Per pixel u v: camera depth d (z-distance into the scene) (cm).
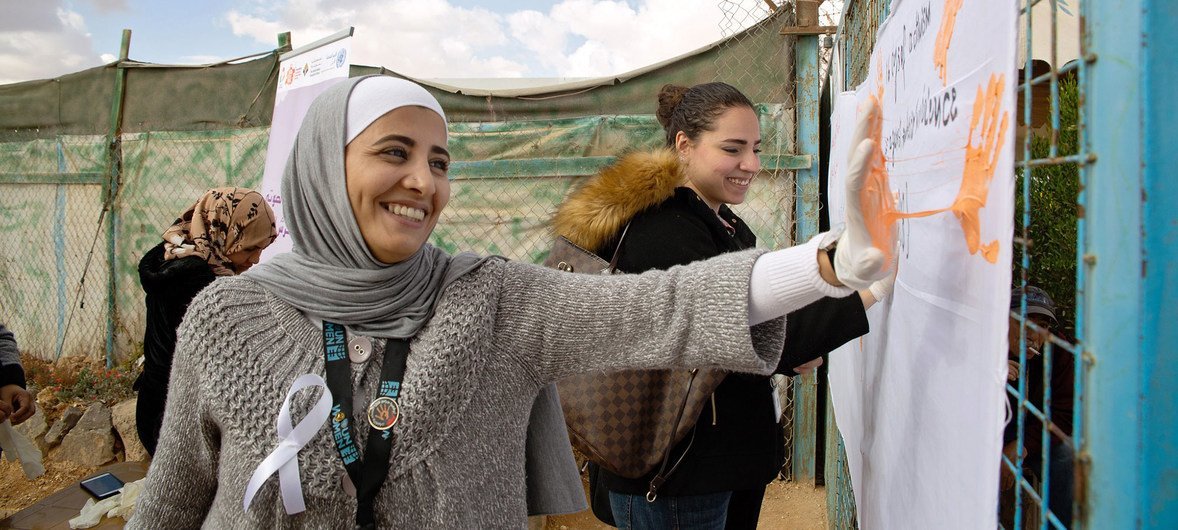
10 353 265
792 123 402
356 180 113
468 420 112
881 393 146
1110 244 55
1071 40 143
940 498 93
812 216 400
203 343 114
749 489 174
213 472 124
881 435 143
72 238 623
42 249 639
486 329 115
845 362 221
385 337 114
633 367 114
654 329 110
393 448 108
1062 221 130
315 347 114
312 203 119
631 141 445
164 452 121
